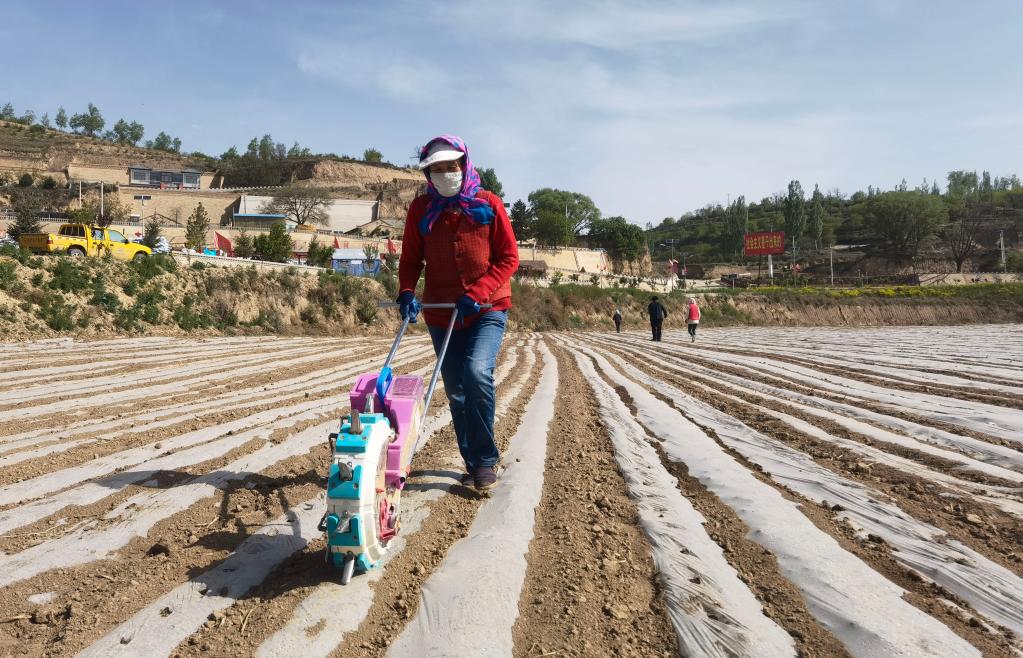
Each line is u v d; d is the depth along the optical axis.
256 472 4.54
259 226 90.75
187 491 4.07
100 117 161.75
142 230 72.62
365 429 2.90
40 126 148.88
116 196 99.25
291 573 2.95
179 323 20.05
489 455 4.11
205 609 2.59
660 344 22.75
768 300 56.50
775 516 3.58
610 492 4.15
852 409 7.14
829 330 37.31
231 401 7.95
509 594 2.71
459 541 3.31
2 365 11.18
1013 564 3.00
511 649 2.32
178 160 141.62
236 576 2.89
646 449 5.33
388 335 25.80
